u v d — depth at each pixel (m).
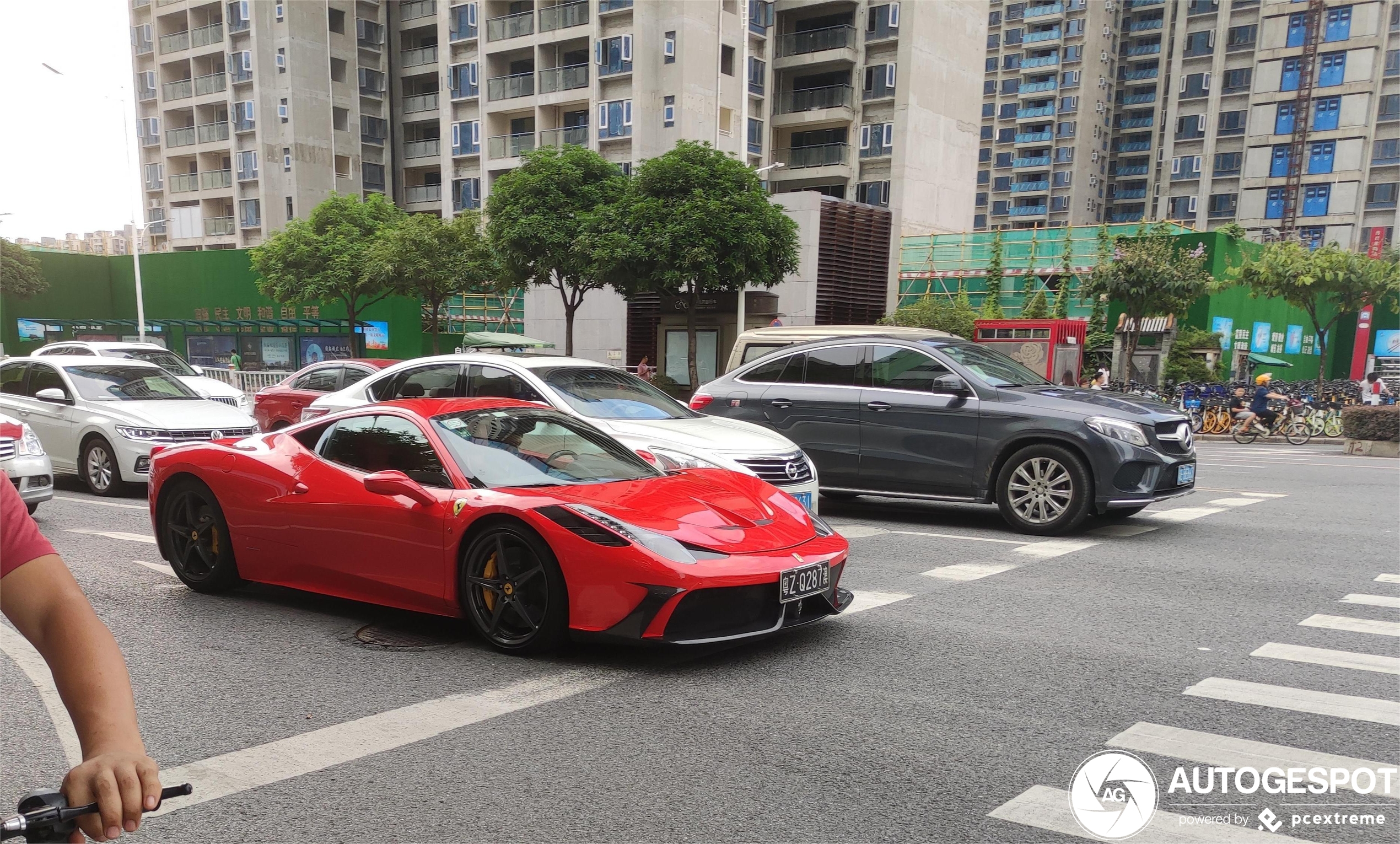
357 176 52.97
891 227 36.31
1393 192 50.19
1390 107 50.22
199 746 3.39
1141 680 4.11
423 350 40.53
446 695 3.95
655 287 23.53
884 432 8.48
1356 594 5.73
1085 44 74.69
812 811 2.87
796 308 32.19
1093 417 7.65
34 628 1.25
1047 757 3.29
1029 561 6.76
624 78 39.56
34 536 1.29
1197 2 59.88
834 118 41.97
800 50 43.22
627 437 7.00
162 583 6.00
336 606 5.46
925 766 3.20
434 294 31.47
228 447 5.66
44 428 10.34
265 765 3.23
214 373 24.48
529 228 24.48
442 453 4.84
